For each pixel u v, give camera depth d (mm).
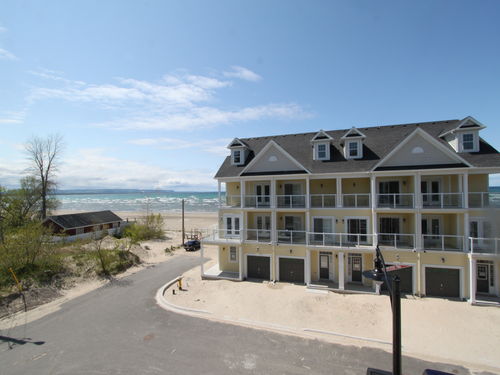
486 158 17406
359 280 19844
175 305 16766
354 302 16750
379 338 12922
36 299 17594
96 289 19859
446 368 10672
